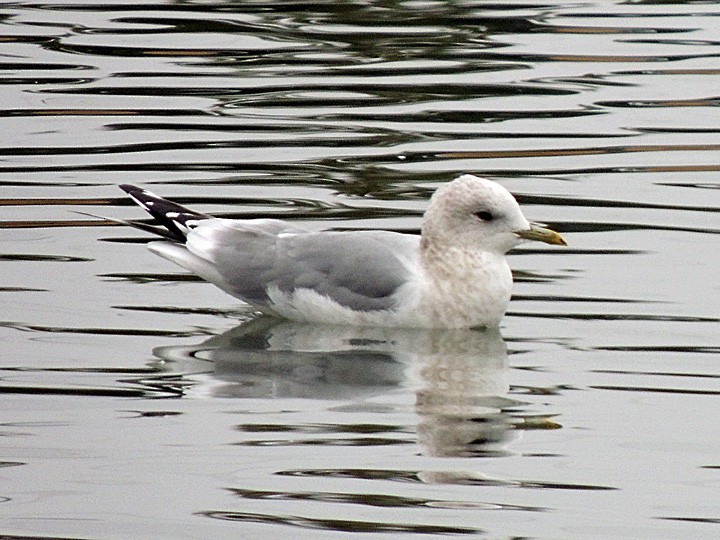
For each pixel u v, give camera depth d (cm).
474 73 2286
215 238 1440
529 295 1465
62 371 1262
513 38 2500
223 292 1499
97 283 1497
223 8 2734
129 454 1093
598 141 1953
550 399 1201
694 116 2059
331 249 1405
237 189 1758
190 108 2109
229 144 1942
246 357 1305
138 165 1855
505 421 1152
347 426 1141
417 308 1381
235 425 1145
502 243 1384
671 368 1270
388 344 1348
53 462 1080
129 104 2122
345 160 1873
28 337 1345
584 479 1049
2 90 2173
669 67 2308
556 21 2625
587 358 1298
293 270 1404
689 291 1456
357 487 1034
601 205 1717
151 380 1245
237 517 995
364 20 2641
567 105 2117
